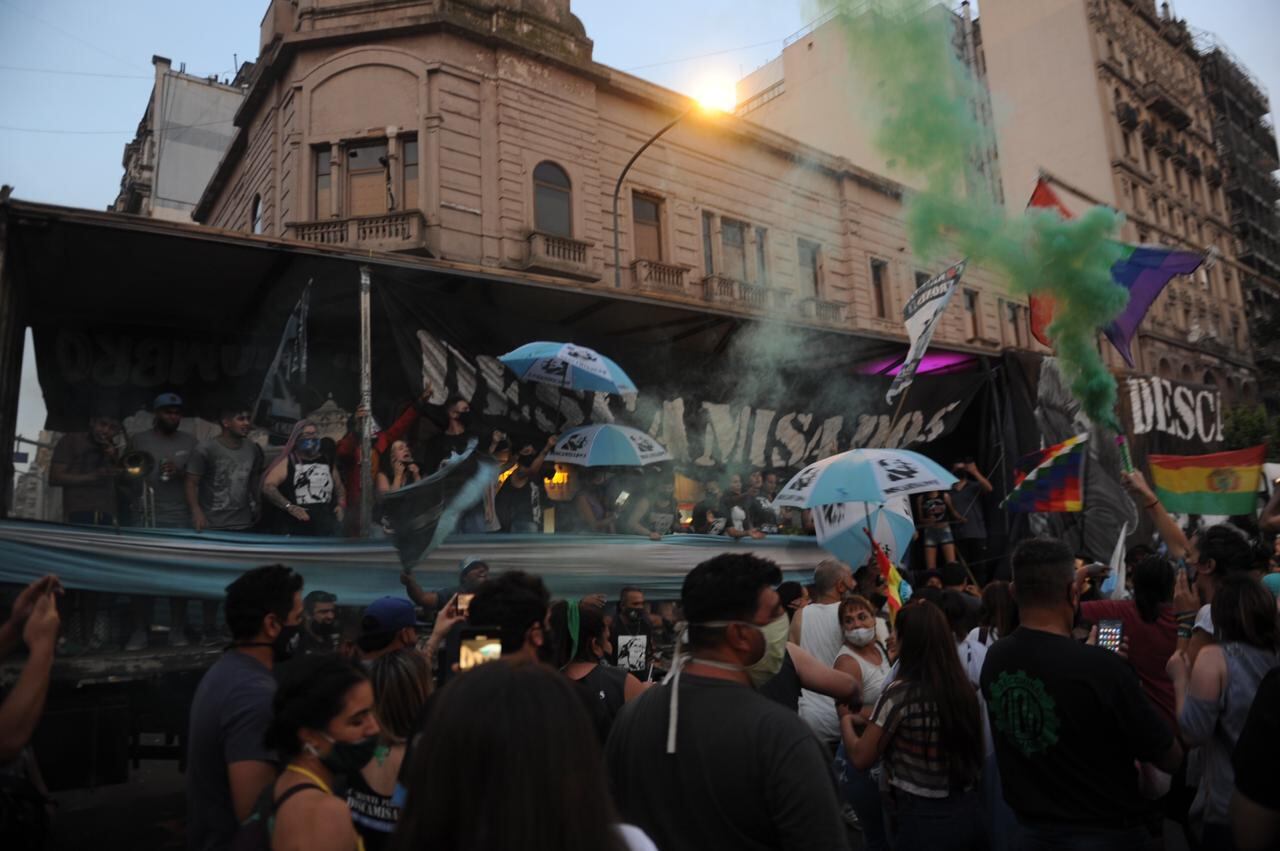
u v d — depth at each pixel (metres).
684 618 2.39
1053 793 2.71
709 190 20.77
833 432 10.59
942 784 3.07
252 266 6.86
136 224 5.84
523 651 2.81
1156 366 36.69
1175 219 40.19
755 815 1.95
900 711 3.12
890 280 23.66
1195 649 3.51
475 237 16.84
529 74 17.92
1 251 5.45
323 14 17.22
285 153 17.20
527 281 7.47
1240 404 42.69
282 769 2.18
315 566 6.01
